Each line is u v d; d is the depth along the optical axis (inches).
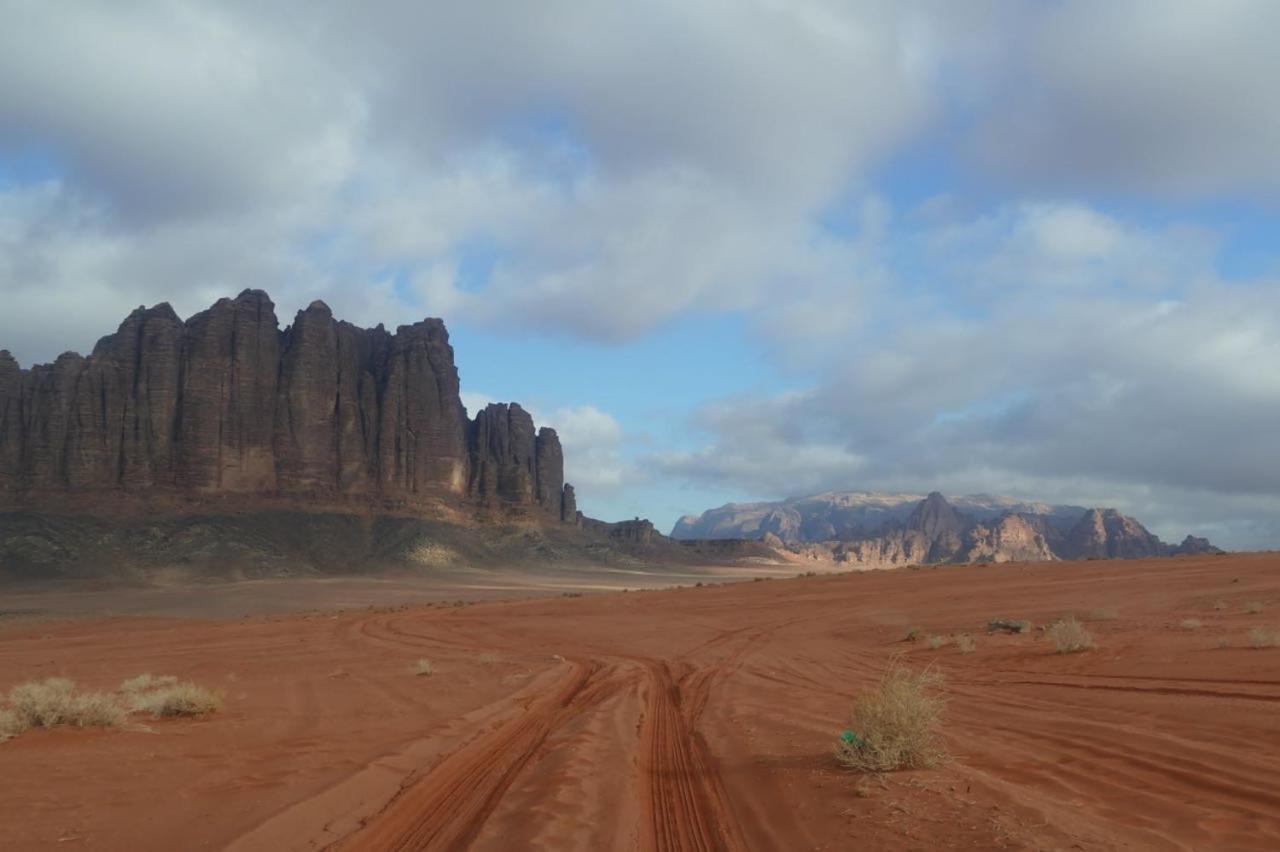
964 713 613.3
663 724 660.7
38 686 681.6
